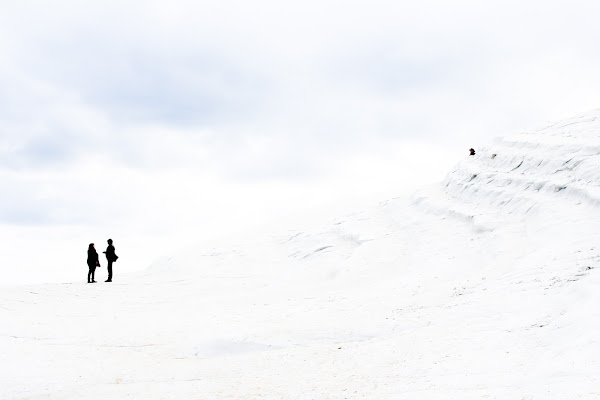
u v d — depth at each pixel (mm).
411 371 9211
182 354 11938
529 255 15141
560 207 17500
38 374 10320
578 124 24062
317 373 9883
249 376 10023
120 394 9289
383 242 23594
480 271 15609
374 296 15570
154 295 19219
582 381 6949
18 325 13914
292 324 13336
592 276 10992
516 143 25281
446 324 11469
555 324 9461
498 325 10500
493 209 21531
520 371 8047
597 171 17562
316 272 22000
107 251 22469
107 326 14203
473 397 7359
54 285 20750
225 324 13883
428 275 16938
